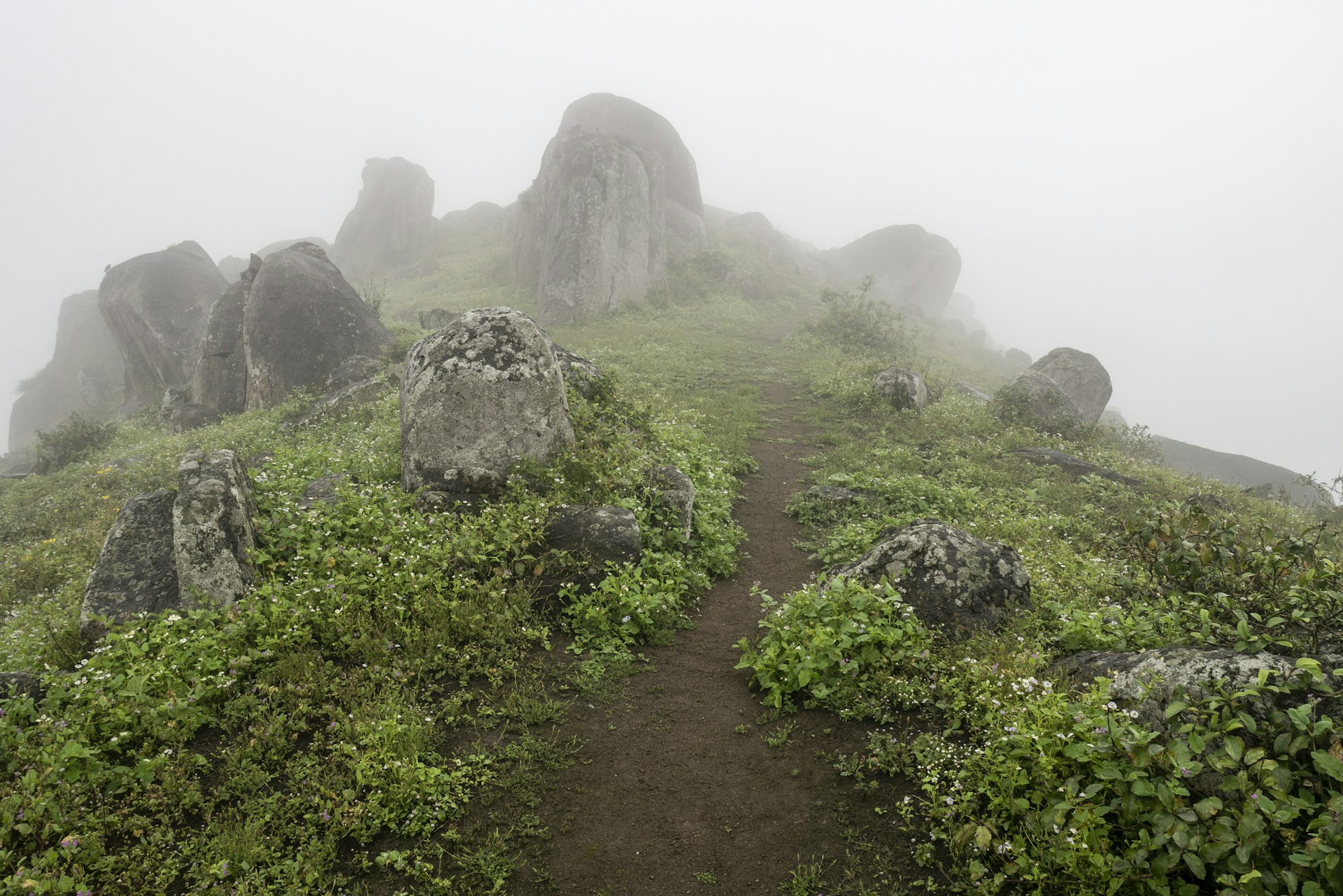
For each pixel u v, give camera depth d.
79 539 11.38
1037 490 12.79
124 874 4.04
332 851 4.27
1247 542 7.19
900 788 4.83
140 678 5.34
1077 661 5.59
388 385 18.48
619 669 6.36
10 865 4.05
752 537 10.12
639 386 19.20
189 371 31.78
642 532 8.41
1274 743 3.80
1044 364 23.72
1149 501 12.34
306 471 10.20
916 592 6.68
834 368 22.88
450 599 6.87
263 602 6.67
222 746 5.17
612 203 33.88
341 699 5.59
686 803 4.85
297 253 23.62
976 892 3.96
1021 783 4.26
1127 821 3.91
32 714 5.20
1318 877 3.38
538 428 9.19
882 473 12.86
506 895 4.12
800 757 5.25
